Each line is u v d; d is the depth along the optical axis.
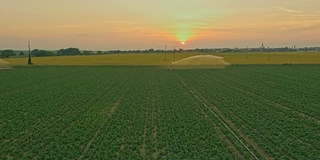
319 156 16.62
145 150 18.16
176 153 17.52
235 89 40.66
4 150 18.38
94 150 17.89
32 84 47.59
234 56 126.81
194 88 42.06
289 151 17.42
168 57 130.38
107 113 27.81
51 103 32.28
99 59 119.06
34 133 21.80
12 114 27.50
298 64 80.38
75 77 57.31
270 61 94.50
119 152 17.80
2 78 56.03
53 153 17.66
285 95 35.44
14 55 173.75
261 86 42.91
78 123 24.31
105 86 44.72
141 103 31.73
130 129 22.30
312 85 43.09
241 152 17.47
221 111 27.91
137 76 58.72
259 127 22.22
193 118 25.31
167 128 22.39
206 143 19.06
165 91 39.56
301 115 26.12
